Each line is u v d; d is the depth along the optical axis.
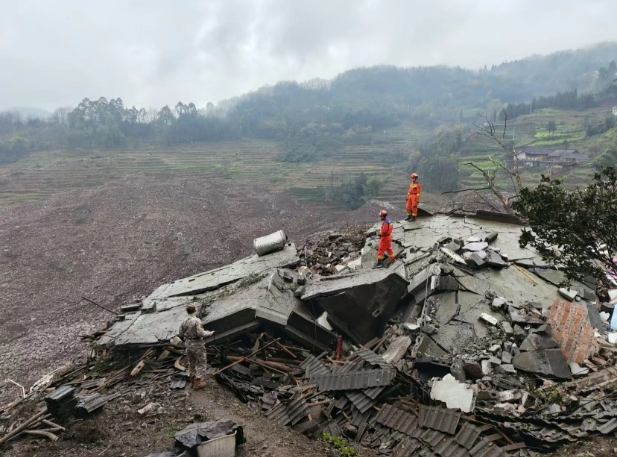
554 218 7.99
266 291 12.09
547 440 7.48
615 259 12.27
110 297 37.62
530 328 10.65
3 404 22.67
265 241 15.93
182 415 8.20
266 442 7.42
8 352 28.58
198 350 9.23
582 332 10.21
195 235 53.44
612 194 7.52
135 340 11.02
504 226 16.25
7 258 47.56
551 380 9.37
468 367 9.85
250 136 148.88
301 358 11.29
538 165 65.88
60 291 39.94
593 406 8.15
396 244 15.47
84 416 8.00
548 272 13.21
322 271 15.51
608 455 6.85
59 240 52.28
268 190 83.31
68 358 26.91
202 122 147.00
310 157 116.06
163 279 41.22
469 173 70.00
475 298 11.95
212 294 13.33
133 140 133.88
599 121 80.00
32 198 75.00
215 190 79.00
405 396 8.95
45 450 7.15
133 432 7.62
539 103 113.44
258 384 10.01
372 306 12.28
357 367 9.62
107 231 54.84
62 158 108.62
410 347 11.16
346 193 77.75
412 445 7.60
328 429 8.27
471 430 7.54
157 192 72.69
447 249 14.04
